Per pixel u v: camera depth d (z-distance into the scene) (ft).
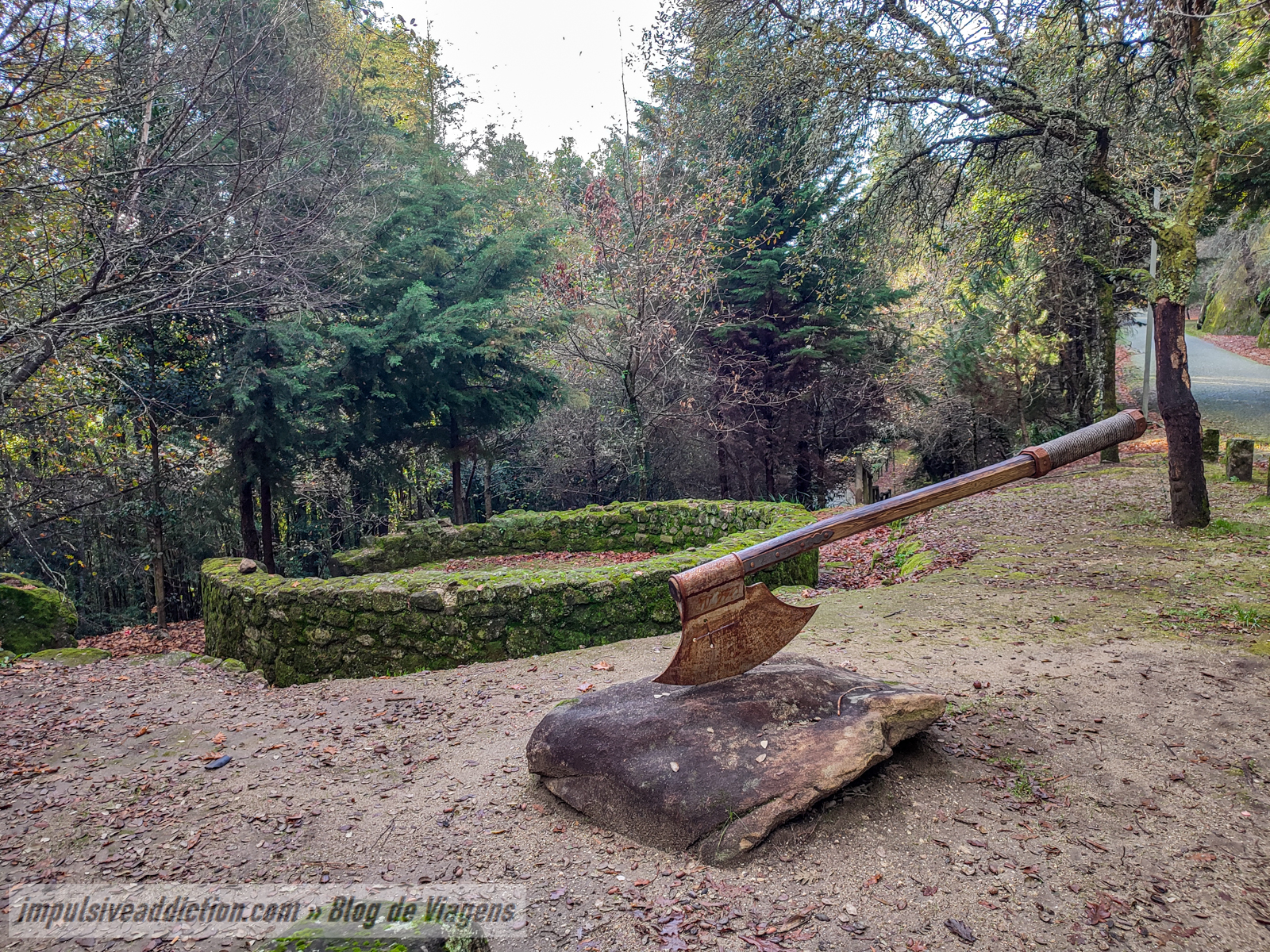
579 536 41.11
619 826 9.57
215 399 43.11
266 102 27.17
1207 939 7.17
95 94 22.25
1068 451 10.22
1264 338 86.38
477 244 58.95
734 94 42.42
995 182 37.11
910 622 19.86
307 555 60.13
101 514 40.16
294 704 18.40
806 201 57.21
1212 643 15.90
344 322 51.01
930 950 7.16
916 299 78.33
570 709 11.19
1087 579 22.98
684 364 56.54
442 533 40.73
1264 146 35.35
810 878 8.29
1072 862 8.48
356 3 46.98
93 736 16.16
